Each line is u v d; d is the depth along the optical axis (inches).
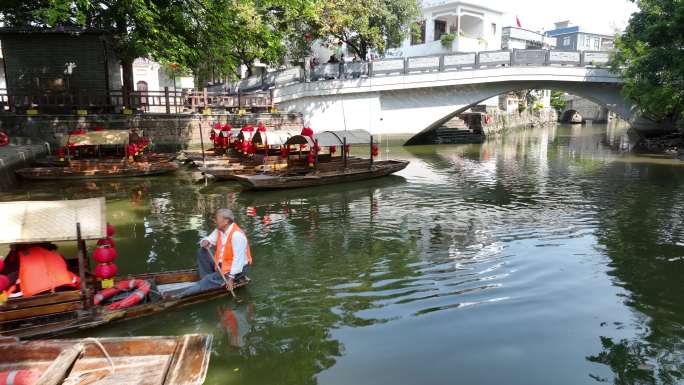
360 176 628.1
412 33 1159.0
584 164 829.2
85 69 778.2
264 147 717.9
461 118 1432.1
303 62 1173.7
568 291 274.5
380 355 206.4
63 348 172.1
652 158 904.3
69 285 234.2
